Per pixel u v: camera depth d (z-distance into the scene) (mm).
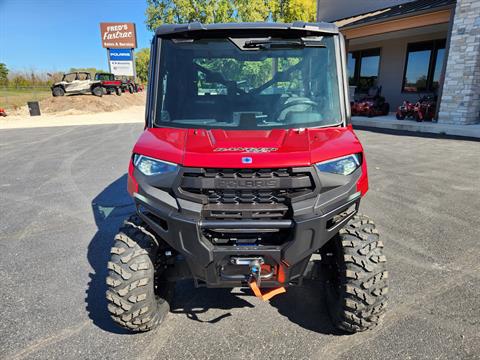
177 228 2205
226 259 2268
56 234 4570
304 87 2812
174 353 2533
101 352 2551
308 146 2342
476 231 4379
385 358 2434
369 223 2580
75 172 7777
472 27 10914
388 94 17359
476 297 3072
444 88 12023
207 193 2248
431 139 10539
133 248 2479
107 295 2445
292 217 2188
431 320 2793
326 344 2588
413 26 12500
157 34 2863
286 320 2867
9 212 5367
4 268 3732
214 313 2971
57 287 3381
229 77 2793
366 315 2420
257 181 2195
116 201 5820
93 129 15477
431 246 4008
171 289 3049
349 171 2373
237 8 27891
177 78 2818
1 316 2945
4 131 14992
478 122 12234
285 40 2789
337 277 2635
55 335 2727
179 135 2555
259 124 2711
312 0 29734
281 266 2281
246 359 2465
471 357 2422
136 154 2473
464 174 6840
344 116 2793
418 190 5953
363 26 13633
